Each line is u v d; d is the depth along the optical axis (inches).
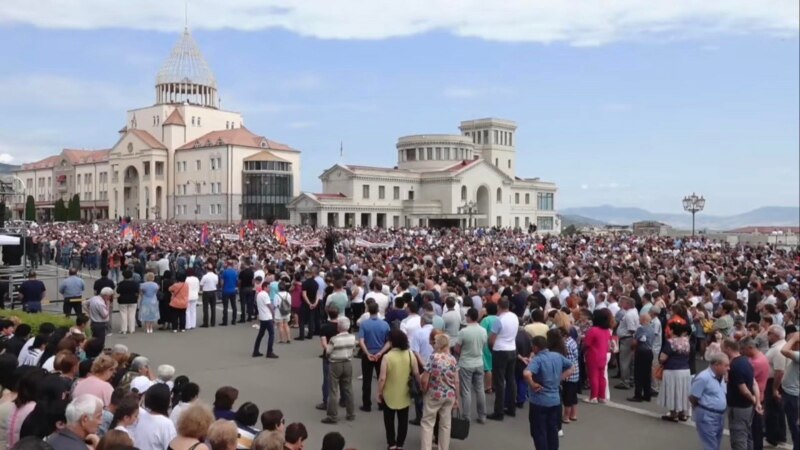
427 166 4825.3
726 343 413.7
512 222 4877.0
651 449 449.7
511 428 496.4
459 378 494.9
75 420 256.5
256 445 249.4
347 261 1180.5
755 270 1040.2
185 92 5078.7
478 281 805.2
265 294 741.9
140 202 4692.4
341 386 513.0
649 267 1115.3
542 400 396.2
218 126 4948.3
